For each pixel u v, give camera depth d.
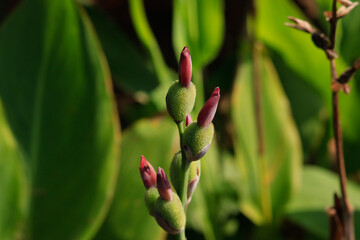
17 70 0.76
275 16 0.95
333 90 0.53
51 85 0.75
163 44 1.21
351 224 0.57
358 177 1.08
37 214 0.76
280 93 0.92
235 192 1.00
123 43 1.07
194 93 0.44
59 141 0.75
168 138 0.80
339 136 0.56
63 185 0.76
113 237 0.77
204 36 0.84
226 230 0.98
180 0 0.79
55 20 0.74
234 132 0.90
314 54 0.96
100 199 0.75
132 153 0.80
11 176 0.74
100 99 0.74
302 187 0.96
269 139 0.91
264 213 0.90
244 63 0.93
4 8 1.22
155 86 1.03
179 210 0.44
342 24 0.92
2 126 0.74
